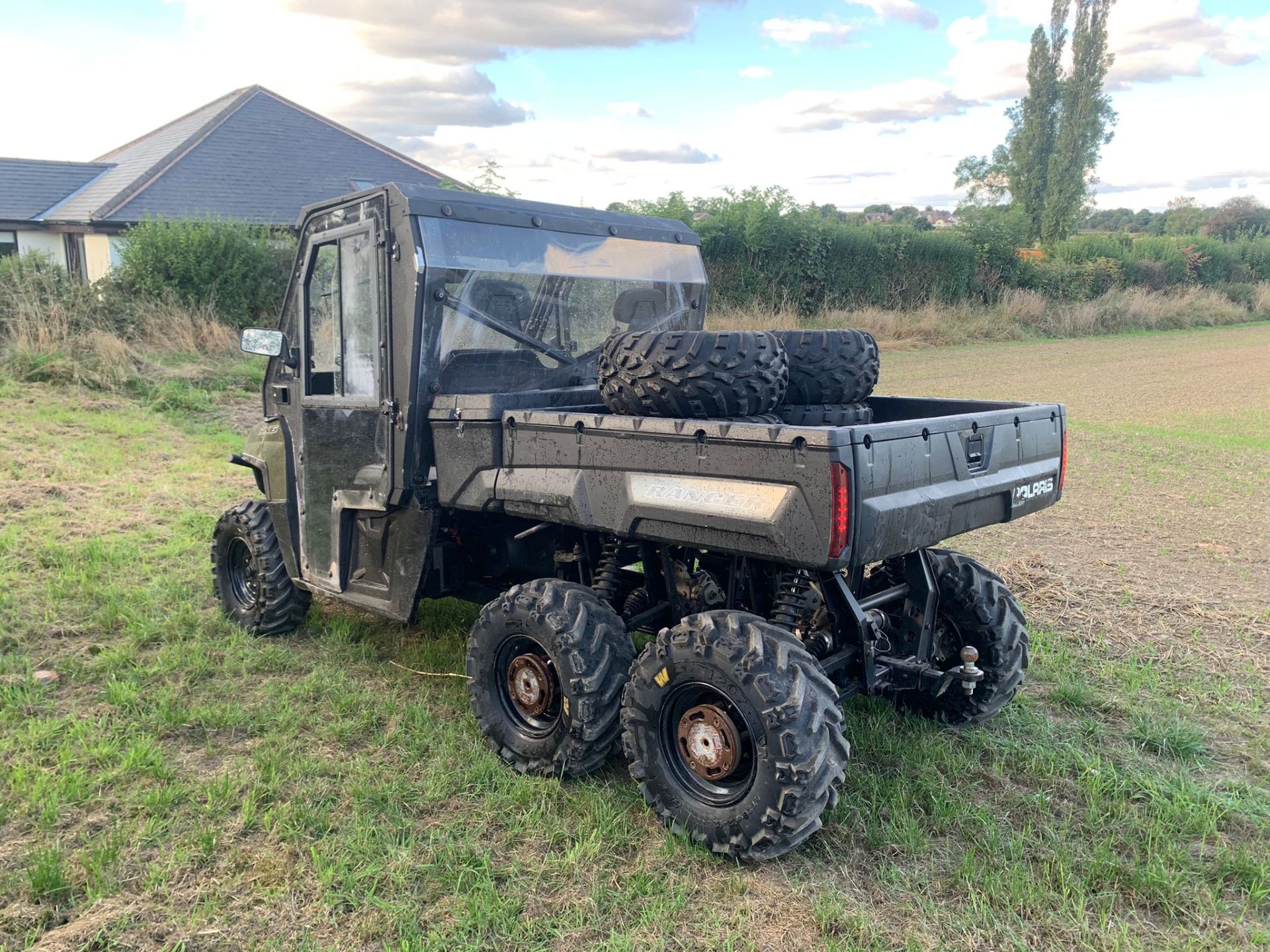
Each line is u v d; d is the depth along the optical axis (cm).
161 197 2212
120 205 2148
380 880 298
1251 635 534
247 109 2644
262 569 507
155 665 464
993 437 362
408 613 425
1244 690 465
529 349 436
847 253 2555
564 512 353
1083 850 323
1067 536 766
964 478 342
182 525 725
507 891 295
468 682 392
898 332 2491
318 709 428
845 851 323
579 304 452
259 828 327
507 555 441
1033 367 2088
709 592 371
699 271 510
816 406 391
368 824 327
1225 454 1144
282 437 488
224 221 1719
